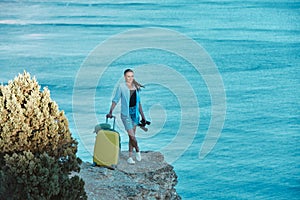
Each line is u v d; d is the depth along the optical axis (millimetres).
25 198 6727
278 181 25797
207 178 25469
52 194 6797
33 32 40688
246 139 29578
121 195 8422
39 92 7410
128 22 42688
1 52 38938
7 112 7102
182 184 25078
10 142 7008
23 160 6691
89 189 8438
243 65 38219
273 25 42344
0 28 41438
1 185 6742
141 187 8695
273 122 31188
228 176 26062
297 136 30172
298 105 33406
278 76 36812
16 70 36938
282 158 27922
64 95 32062
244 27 42500
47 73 35625
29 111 7145
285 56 39094
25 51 38531
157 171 9336
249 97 34594
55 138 7219
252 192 24969
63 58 38000
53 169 6820
